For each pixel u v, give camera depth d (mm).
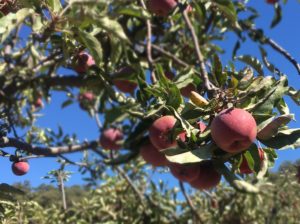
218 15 1346
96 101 1680
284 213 2035
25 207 1481
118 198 2092
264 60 843
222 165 546
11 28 573
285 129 583
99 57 623
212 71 656
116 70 1020
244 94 580
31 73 1303
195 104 594
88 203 2086
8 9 696
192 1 918
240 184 509
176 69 1374
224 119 527
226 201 2014
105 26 573
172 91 640
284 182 1932
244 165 589
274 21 1340
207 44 1466
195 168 568
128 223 1993
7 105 1236
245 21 1329
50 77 1300
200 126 590
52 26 608
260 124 550
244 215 2049
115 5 593
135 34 1308
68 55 779
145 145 684
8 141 888
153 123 625
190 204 1748
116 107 881
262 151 580
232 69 724
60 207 2080
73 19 583
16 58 1313
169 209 2053
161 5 876
